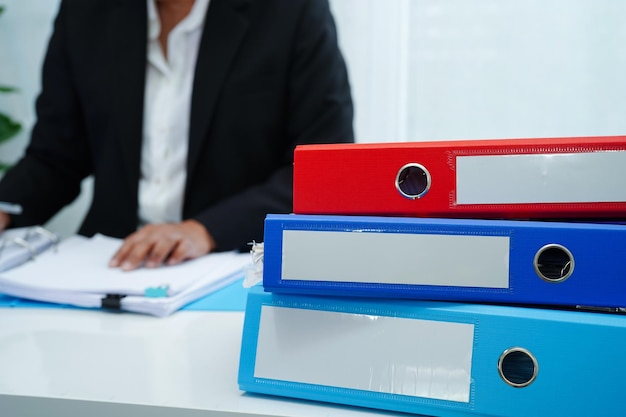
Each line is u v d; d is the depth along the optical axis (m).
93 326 0.61
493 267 0.42
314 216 0.46
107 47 1.19
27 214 1.15
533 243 0.41
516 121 1.72
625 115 1.66
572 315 0.40
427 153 0.46
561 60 1.67
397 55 1.73
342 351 0.43
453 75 1.73
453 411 0.41
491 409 0.40
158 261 0.79
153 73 1.20
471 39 1.71
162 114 1.18
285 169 1.08
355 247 0.43
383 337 0.42
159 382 0.46
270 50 1.14
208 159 1.16
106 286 0.68
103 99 1.18
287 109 1.17
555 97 1.69
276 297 0.45
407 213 0.46
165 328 0.60
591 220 0.45
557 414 0.39
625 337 0.38
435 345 0.41
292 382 0.43
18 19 1.86
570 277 0.41
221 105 1.14
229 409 0.42
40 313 0.67
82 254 0.86
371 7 1.73
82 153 1.30
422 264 0.42
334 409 0.42
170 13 1.18
